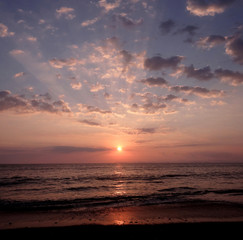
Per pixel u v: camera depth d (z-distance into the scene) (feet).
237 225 37.52
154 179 132.67
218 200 61.46
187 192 76.79
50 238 30.96
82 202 58.23
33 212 47.01
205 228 35.81
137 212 47.44
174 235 32.65
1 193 73.36
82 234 32.78
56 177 145.89
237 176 163.73
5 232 32.94
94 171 238.07
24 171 220.84
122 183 107.65
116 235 32.45
